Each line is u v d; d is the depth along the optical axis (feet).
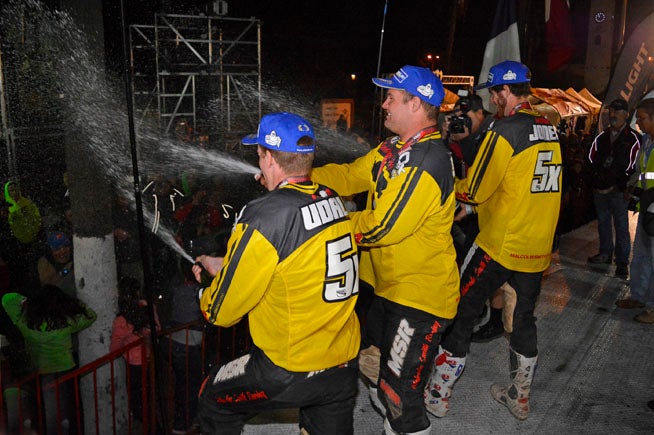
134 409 14.99
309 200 6.95
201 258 8.08
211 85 42.27
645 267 14.89
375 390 9.94
